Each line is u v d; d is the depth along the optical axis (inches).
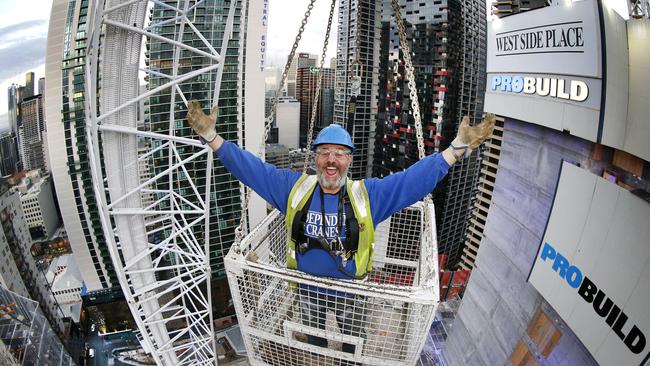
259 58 2427.4
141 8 474.3
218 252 2800.2
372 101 3969.0
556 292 1023.0
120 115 498.9
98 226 2787.9
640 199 777.6
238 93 2428.6
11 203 2374.5
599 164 916.0
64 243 4315.9
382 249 299.9
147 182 567.2
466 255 2851.9
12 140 5157.5
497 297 1342.3
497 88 1346.0
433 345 1984.5
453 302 2284.7
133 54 480.1
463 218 3511.3
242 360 2503.7
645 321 724.0
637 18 778.8
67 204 2655.0
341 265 174.6
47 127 2474.2
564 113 1022.4
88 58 448.8
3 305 1441.9
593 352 857.5
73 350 2615.7
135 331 2947.8
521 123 1264.8
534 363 1100.5
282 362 201.6
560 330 1016.9
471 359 1430.9
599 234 887.7
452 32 3216.0
